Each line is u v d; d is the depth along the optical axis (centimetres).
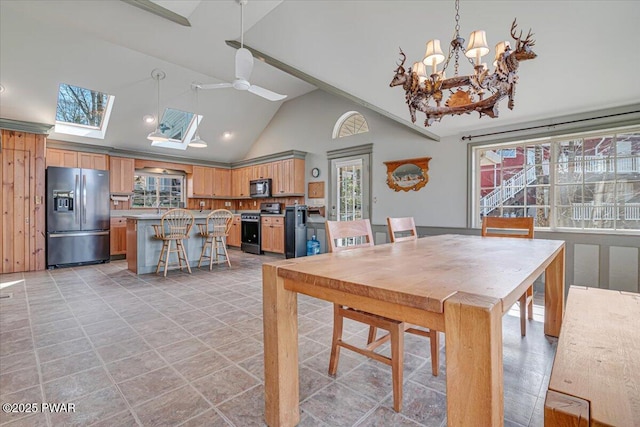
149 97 550
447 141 451
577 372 84
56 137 561
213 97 604
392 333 157
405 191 496
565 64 275
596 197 349
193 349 224
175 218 488
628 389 75
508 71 182
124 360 207
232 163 827
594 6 221
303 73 362
